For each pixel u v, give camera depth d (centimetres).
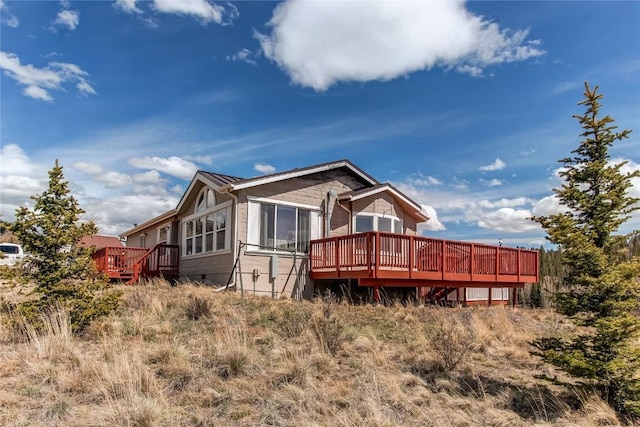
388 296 1552
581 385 583
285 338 769
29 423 433
